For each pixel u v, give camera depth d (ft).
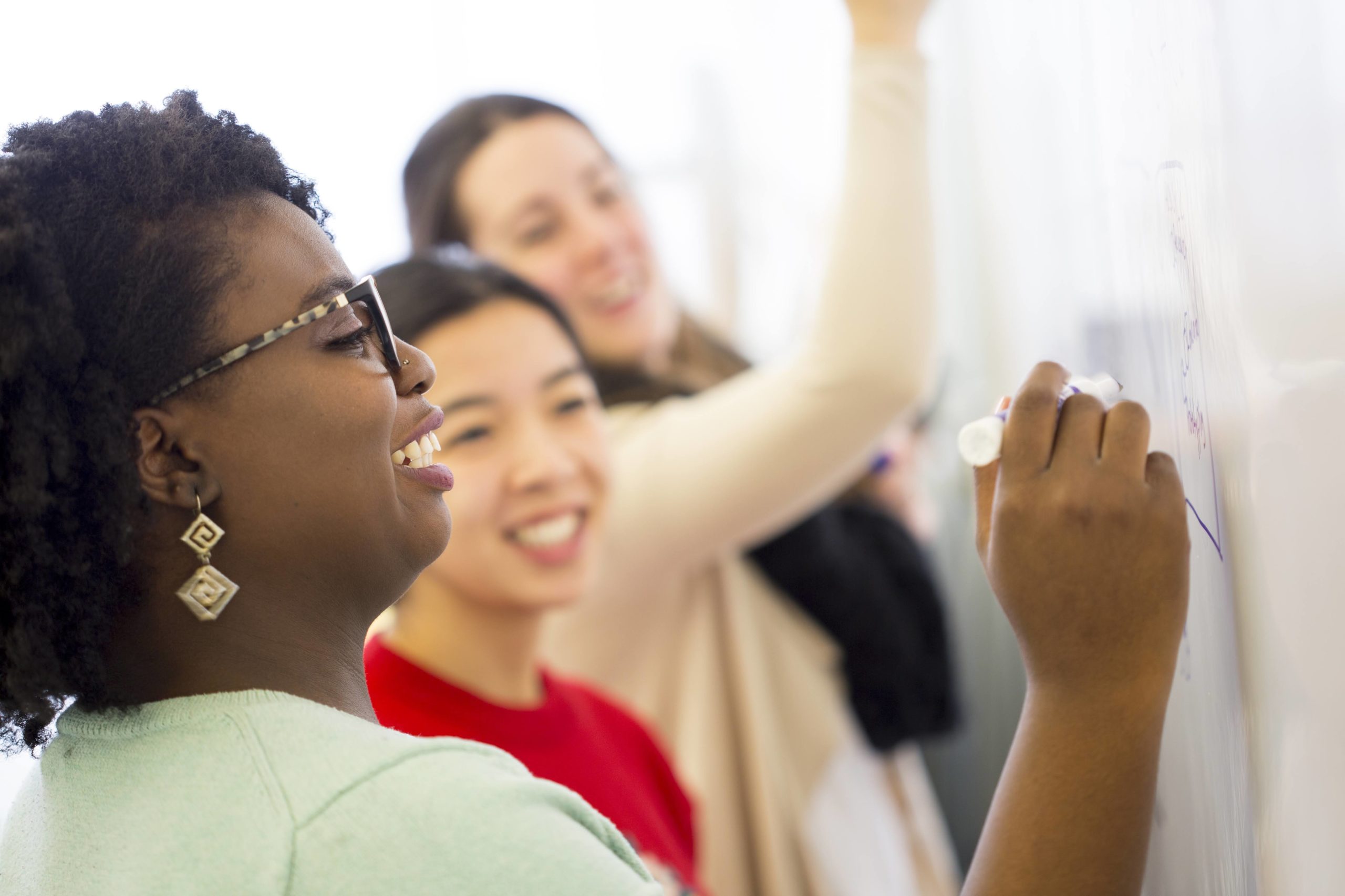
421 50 6.99
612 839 1.86
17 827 1.97
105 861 1.70
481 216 5.31
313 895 1.59
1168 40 2.33
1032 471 2.21
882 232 4.25
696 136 8.09
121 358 1.76
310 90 6.73
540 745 3.66
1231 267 2.13
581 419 3.99
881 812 5.36
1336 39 1.81
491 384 3.77
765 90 8.18
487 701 3.61
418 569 2.09
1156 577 2.13
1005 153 5.50
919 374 4.36
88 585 1.77
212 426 1.83
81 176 1.82
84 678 1.79
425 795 1.66
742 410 4.52
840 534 5.44
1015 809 2.12
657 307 5.58
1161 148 2.42
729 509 4.53
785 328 8.14
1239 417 2.17
